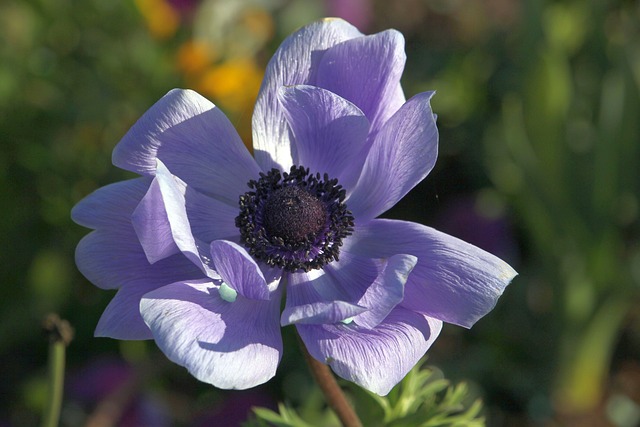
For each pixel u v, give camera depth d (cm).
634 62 53
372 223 37
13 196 53
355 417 37
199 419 51
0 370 53
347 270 37
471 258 35
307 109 36
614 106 53
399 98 36
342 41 36
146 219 34
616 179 53
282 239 37
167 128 36
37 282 53
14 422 52
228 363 34
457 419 39
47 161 53
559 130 53
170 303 34
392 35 36
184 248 34
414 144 35
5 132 53
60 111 53
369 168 37
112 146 53
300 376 51
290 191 37
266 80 37
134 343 52
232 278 35
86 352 53
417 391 40
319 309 34
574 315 53
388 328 35
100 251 36
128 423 49
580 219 53
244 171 37
